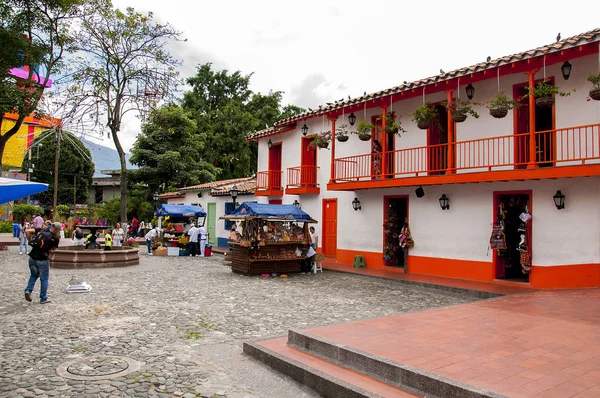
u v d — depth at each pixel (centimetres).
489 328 698
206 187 2714
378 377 508
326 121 1880
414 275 1441
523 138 1230
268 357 590
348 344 601
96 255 1623
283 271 1530
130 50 2138
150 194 3516
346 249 1772
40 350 622
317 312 918
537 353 558
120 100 2184
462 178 1249
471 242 1338
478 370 491
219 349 655
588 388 435
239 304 994
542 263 1168
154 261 1917
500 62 1123
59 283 1232
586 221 1102
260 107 4203
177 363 583
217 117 3941
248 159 3888
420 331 679
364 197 1703
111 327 761
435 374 464
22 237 1980
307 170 1941
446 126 1441
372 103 1529
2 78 1689
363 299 1077
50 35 1831
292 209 1591
